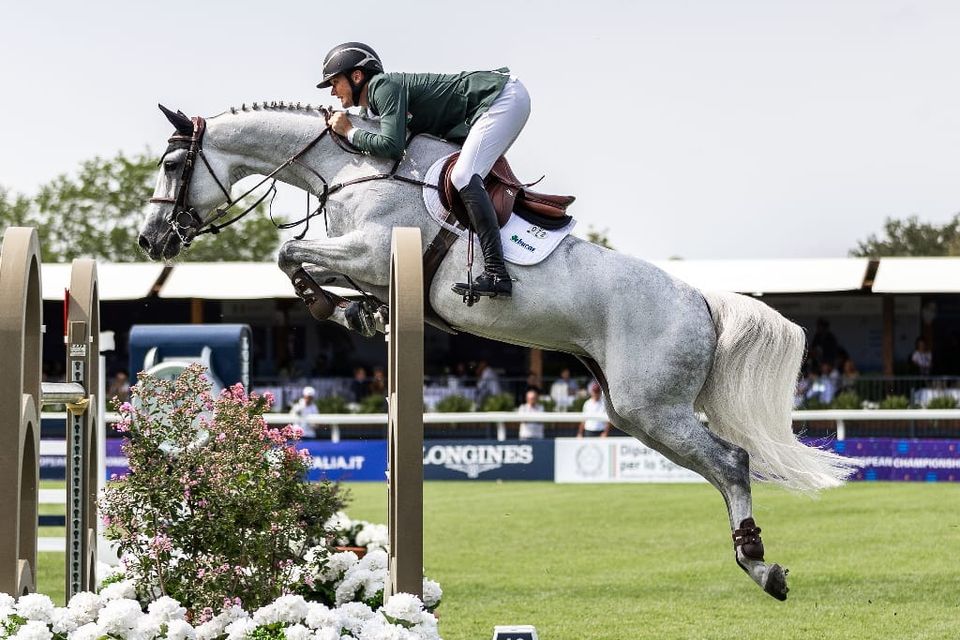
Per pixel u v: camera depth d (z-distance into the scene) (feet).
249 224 229.25
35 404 28.81
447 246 31.37
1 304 26.27
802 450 32.40
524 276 30.99
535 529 65.46
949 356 130.62
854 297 129.59
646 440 32.73
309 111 33.30
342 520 42.91
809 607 42.63
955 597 44.32
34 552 28.91
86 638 23.84
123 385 103.96
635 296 31.42
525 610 42.45
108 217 226.79
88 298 33.01
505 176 32.07
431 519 69.92
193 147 33.27
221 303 132.05
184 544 28.19
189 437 28.63
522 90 31.89
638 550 57.88
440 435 107.86
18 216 224.74
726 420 32.48
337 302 33.42
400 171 31.86
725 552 57.00
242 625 24.54
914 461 92.99
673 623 39.81
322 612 24.34
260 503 28.07
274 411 114.93
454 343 133.90
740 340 32.12
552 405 108.68
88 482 32.76
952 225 237.45
